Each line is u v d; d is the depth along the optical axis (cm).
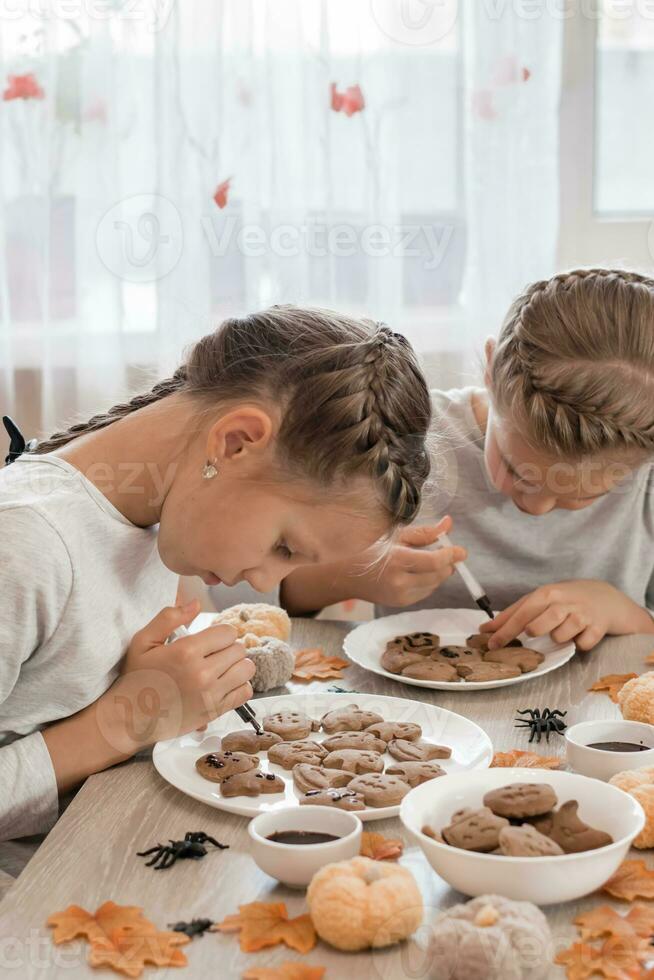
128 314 185
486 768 75
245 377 86
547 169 188
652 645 112
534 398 104
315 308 91
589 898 62
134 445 91
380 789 74
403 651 107
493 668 100
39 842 83
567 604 110
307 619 124
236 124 184
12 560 83
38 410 189
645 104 200
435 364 190
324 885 58
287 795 76
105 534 90
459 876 60
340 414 80
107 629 91
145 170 184
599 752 74
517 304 113
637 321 103
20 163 182
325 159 186
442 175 188
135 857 68
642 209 204
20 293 185
